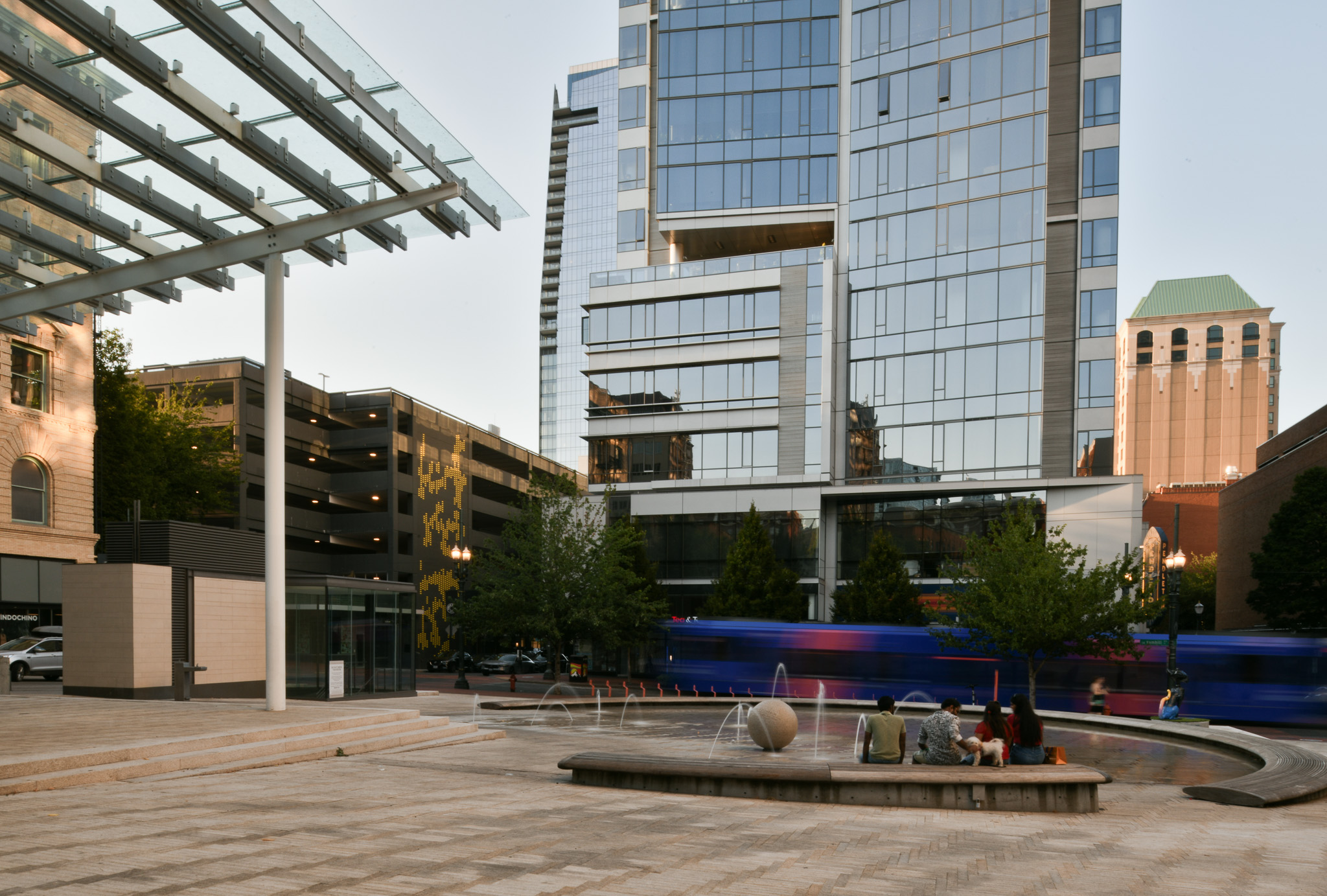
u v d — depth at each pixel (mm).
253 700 22125
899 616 43062
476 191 15180
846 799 10805
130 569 20891
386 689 28094
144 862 5855
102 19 9758
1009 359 46250
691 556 50000
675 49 54219
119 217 13766
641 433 52062
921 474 47500
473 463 74375
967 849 7488
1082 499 44031
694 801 10344
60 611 38219
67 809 8117
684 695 33750
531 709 27250
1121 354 148875
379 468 69562
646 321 52906
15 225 12938
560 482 45562
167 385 59438
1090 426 44344
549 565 43375
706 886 5770
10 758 9812
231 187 13289
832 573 49031
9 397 36875
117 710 16688
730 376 51031
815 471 48719
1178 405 141625
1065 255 45875
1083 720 25891
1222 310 141375
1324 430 43844
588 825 8078
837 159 51719
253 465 59562
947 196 48625
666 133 53781
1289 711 28391
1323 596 39156
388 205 14594
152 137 11797
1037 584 28234
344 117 12359
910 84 50188
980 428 46500
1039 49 47281
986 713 12727
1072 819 10055
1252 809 11672
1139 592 29922
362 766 12984
